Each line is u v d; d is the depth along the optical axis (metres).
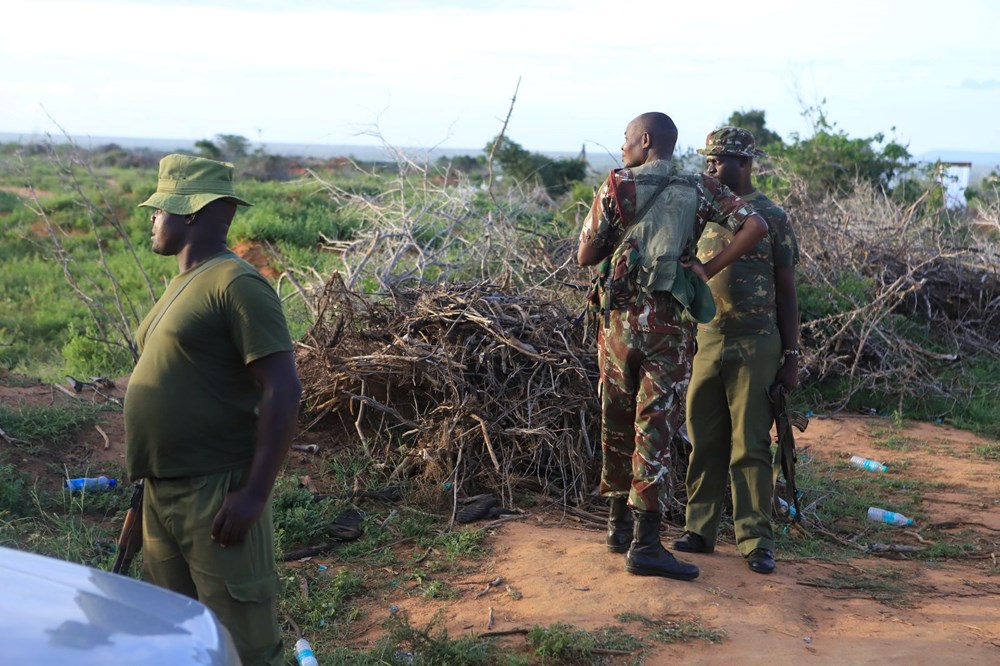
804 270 9.98
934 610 4.03
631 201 3.95
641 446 4.03
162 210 2.69
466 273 7.82
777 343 4.39
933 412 8.60
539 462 5.45
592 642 3.47
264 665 2.70
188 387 2.61
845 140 15.96
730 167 4.41
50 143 8.81
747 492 4.43
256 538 2.66
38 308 13.00
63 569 2.07
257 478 2.57
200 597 2.66
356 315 6.11
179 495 2.63
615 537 4.36
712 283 4.41
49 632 1.72
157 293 13.40
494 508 5.13
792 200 11.09
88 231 17.83
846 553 4.89
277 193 19.06
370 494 5.12
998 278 10.36
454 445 5.35
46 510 4.66
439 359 5.46
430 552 4.51
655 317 3.94
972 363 9.64
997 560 4.90
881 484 6.29
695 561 4.45
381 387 5.78
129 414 2.66
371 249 7.33
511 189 10.52
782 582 4.25
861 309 8.73
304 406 5.86
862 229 10.86
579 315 5.61
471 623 3.72
